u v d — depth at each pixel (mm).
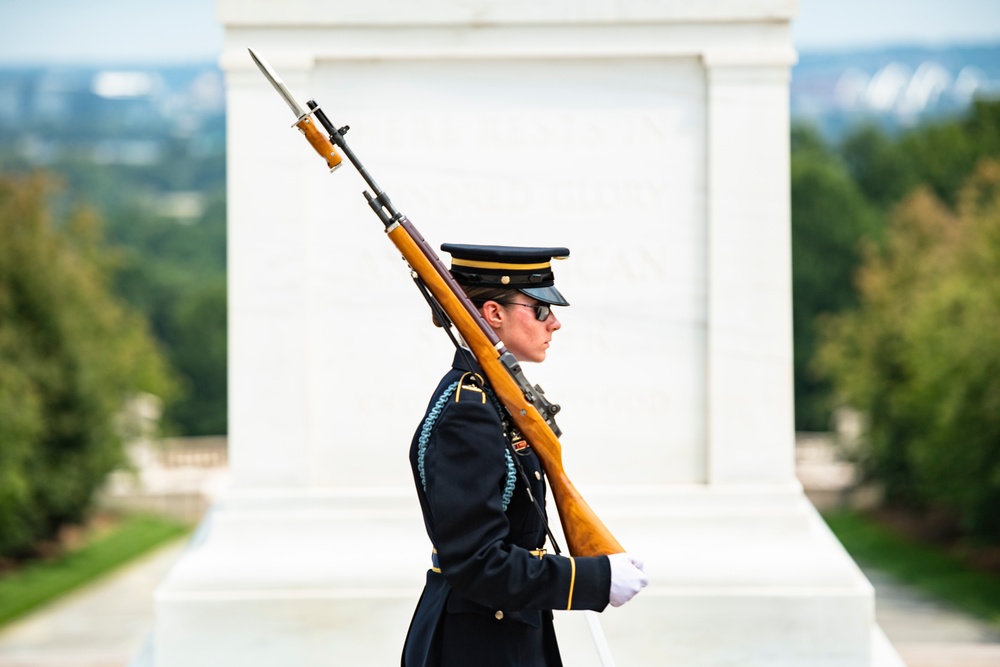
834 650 10828
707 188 11211
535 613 7719
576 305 11281
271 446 11172
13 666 14758
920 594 38219
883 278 59969
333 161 7609
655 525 11102
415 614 7902
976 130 108312
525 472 7520
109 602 41094
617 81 11211
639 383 11312
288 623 10828
